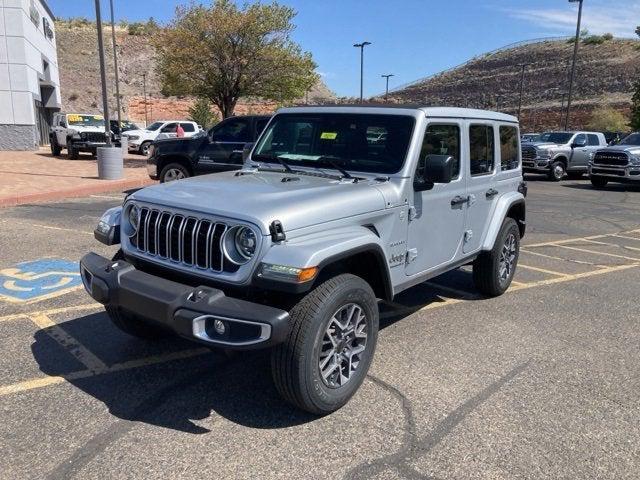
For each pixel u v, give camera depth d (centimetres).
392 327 535
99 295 374
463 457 328
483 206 562
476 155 544
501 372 443
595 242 1009
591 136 2309
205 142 1238
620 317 586
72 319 527
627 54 7388
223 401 384
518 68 8475
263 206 348
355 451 331
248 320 312
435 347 489
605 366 461
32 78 3088
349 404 385
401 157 436
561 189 1908
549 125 5759
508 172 618
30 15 3069
